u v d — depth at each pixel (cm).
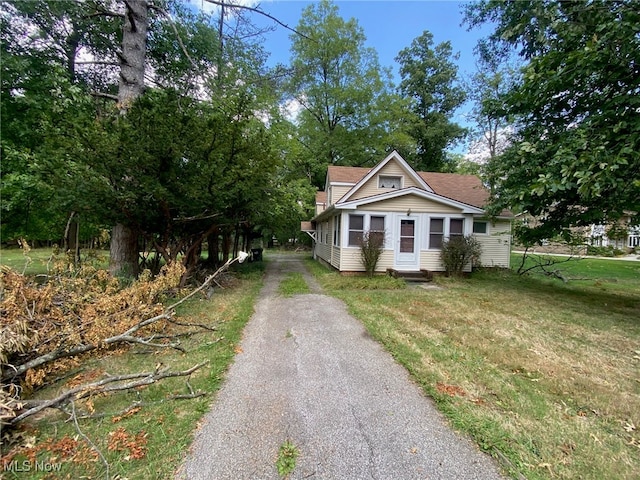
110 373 305
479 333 453
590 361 359
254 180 630
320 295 734
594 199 628
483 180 959
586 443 213
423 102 2639
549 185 567
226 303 616
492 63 1134
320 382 297
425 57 2644
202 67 895
